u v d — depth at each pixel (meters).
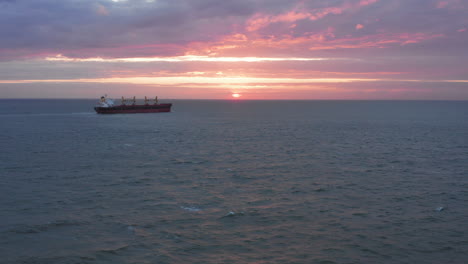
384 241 31.58
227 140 105.06
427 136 115.75
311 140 105.31
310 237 32.50
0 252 29.77
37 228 34.66
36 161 69.06
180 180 53.78
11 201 43.03
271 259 28.55
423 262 27.94
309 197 44.66
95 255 29.31
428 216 37.69
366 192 46.94
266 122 183.50
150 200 43.53
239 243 31.39
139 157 74.31
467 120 195.25
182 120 193.50
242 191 47.59
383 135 119.69
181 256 29.12
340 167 63.62
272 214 38.44
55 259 28.67
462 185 50.44
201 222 36.25
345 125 163.75
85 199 43.94
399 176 56.19
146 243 31.48
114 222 36.25
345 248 30.31
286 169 62.00
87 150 83.88
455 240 31.73
